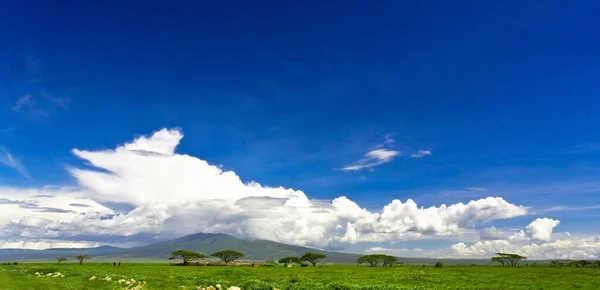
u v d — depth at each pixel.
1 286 42.59
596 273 92.25
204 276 66.94
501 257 179.88
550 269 120.69
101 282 47.56
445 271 102.88
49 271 66.56
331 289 43.09
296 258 188.25
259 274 79.44
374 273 87.19
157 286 43.03
